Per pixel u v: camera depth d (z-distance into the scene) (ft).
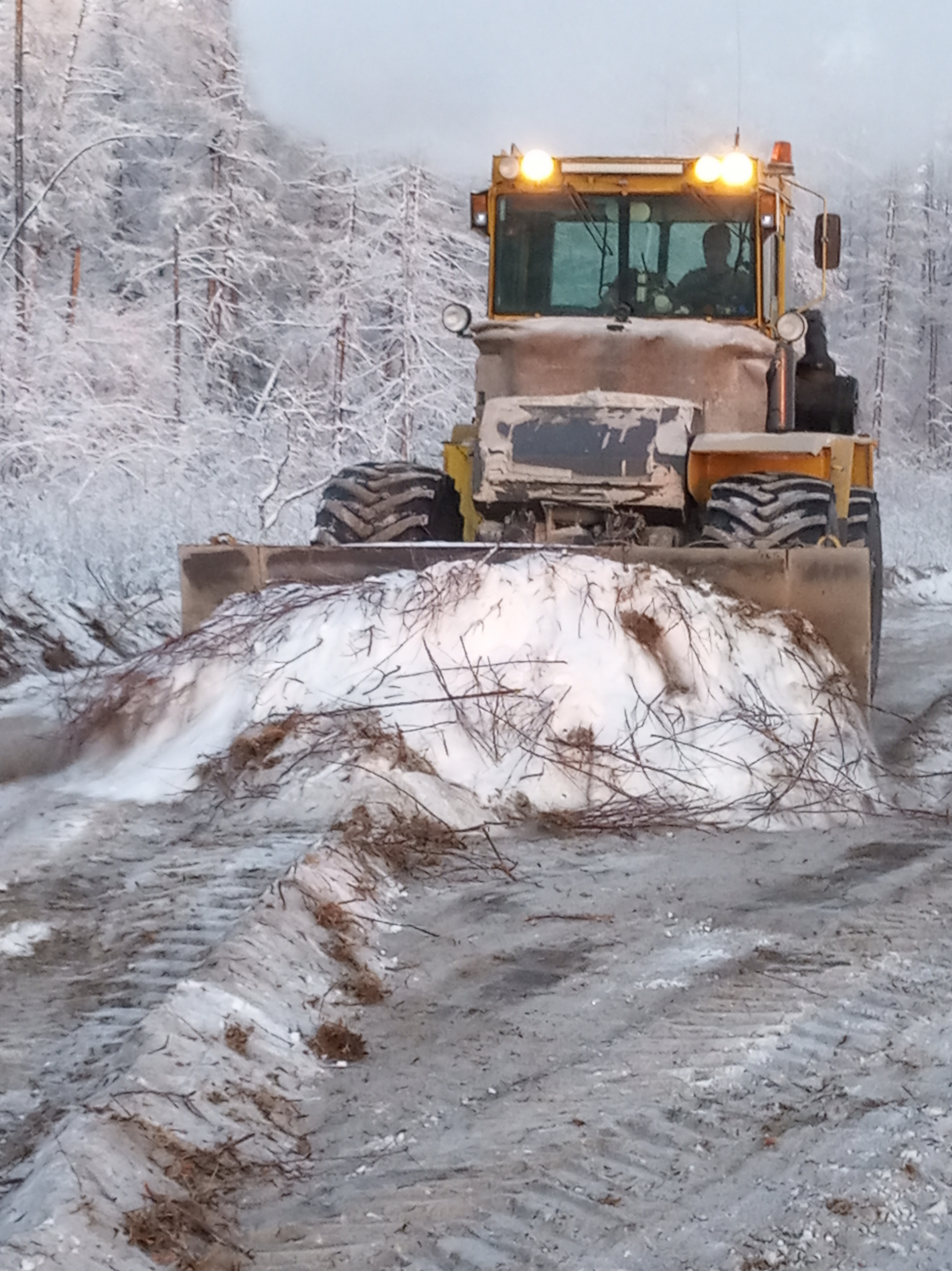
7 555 37.76
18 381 50.42
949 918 16.02
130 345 63.93
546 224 29.35
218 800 20.15
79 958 14.43
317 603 22.94
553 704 21.01
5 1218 9.43
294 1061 12.27
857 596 23.06
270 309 85.87
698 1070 12.05
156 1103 11.00
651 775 20.66
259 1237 9.60
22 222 53.36
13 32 77.61
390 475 27.86
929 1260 9.21
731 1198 10.02
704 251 28.89
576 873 17.76
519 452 26.05
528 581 22.17
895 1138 10.79
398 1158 10.64
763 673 22.25
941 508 92.02
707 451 25.72
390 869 17.43
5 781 22.38
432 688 21.24
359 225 81.92
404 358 77.41
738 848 19.08
